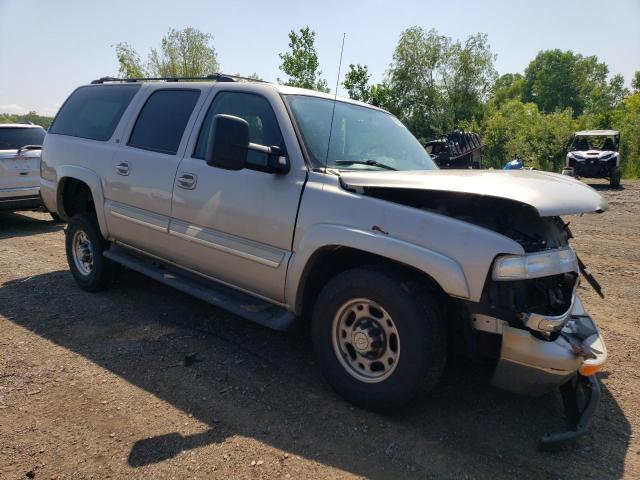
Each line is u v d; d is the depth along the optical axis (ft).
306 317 13.04
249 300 12.39
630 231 32.42
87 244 17.42
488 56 129.39
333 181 10.68
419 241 9.27
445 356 9.57
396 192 10.16
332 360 10.61
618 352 13.82
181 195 13.28
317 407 10.48
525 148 117.50
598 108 257.96
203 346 13.28
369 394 10.03
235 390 11.09
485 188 8.87
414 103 130.93
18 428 9.52
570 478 8.59
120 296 16.94
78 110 18.03
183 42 99.40
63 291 17.43
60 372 11.69
